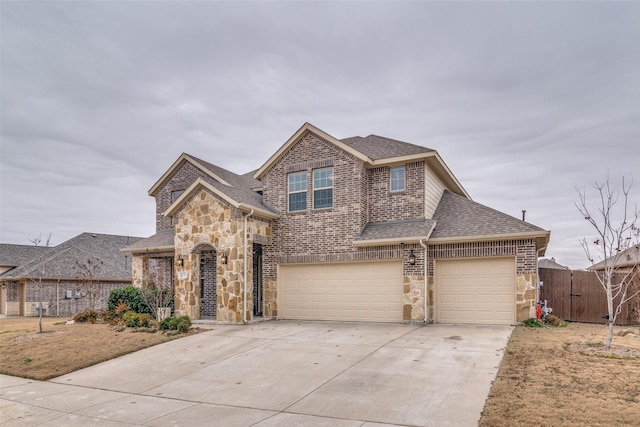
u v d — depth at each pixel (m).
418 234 15.86
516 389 7.80
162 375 10.39
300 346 12.38
